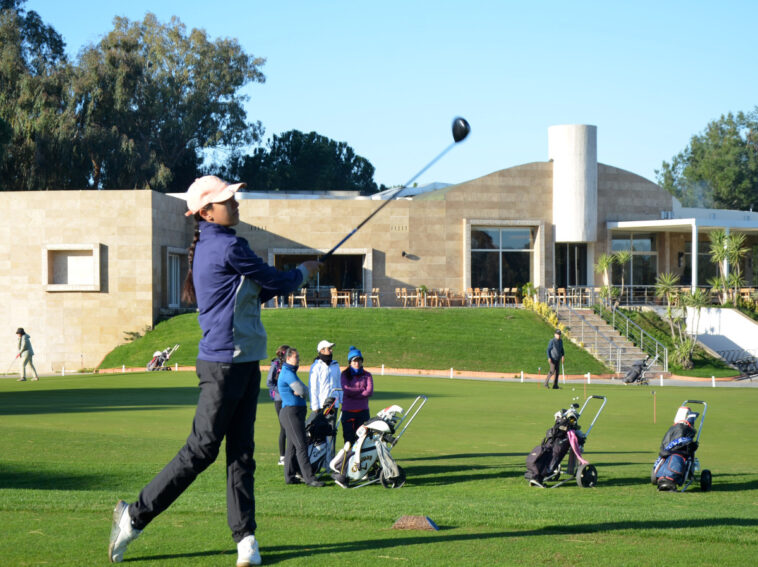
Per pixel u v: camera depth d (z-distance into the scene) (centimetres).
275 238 5028
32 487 969
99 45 6962
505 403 2208
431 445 1389
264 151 10619
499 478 1077
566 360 3859
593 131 5294
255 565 500
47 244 4372
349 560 520
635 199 5466
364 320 4256
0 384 3072
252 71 7812
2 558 512
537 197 5303
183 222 4844
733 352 4341
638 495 961
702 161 10306
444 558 527
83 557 516
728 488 1030
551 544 575
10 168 6431
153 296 4362
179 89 7525
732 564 528
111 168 6631
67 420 1678
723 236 4756
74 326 4366
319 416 1125
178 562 508
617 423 1797
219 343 491
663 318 4622
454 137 530
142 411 1875
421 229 5169
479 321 4347
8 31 6906
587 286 5412
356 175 11594
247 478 509
